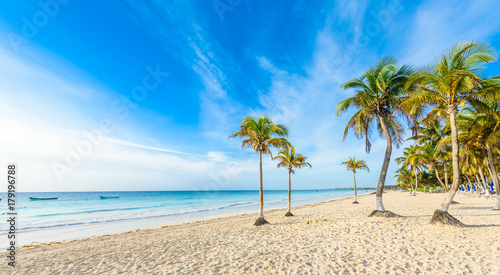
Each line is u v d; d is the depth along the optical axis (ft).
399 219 34.76
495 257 17.44
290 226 38.17
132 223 63.87
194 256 23.38
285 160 57.06
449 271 15.56
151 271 19.53
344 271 16.69
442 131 62.69
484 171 93.56
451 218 28.58
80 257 25.91
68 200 191.31
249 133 42.88
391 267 16.81
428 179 175.32
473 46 28.86
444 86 29.40
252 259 20.79
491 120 42.45
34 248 34.04
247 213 80.53
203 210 99.71
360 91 38.14
